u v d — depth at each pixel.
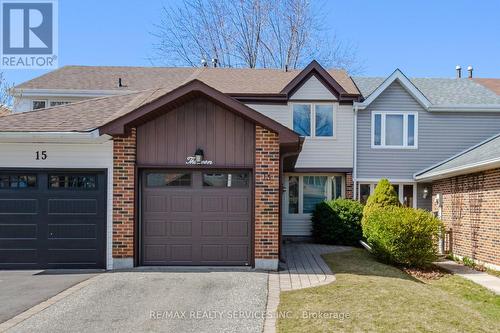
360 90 19.17
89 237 10.46
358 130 17.89
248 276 9.48
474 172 13.51
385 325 6.36
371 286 8.69
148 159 10.55
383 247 12.25
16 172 10.50
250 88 18.02
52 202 10.49
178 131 10.57
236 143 10.56
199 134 10.57
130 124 10.31
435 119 18.06
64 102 19.14
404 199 18.00
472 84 20.64
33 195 10.50
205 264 10.55
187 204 10.62
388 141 17.97
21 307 7.25
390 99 18.02
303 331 6.11
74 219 10.47
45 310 7.09
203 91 10.03
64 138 10.19
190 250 10.57
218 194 10.62
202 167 10.52
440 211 16.30
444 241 15.46
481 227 13.06
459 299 8.71
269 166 10.41
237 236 10.59
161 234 10.60
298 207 18.08
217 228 10.60
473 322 6.67
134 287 8.51
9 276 9.59
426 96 18.91
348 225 16.11
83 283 8.88
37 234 10.46
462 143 18.02
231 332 6.11
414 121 18.05
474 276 11.55
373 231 12.79
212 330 6.20
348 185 17.66
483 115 18.08
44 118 11.44
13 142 10.49
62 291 8.26
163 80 20.39
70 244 10.44
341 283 8.95
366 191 18.00
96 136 10.02
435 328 6.30
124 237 10.37
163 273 9.74
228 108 10.41
